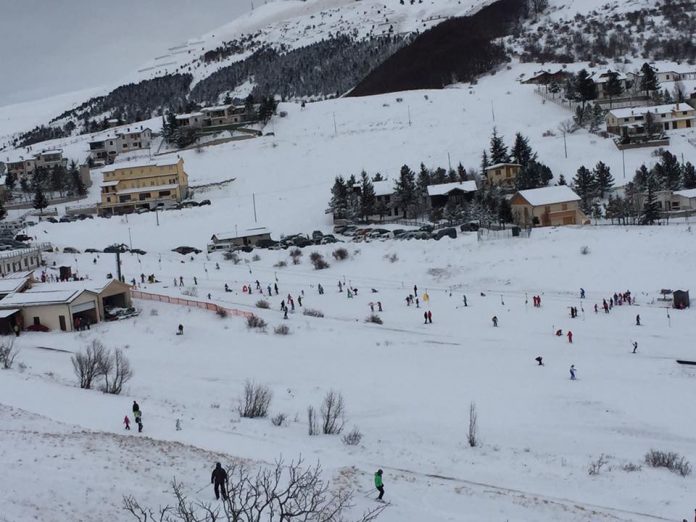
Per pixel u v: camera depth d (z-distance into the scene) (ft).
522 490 104.42
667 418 140.36
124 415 135.33
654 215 328.70
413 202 400.26
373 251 321.93
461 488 102.22
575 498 102.06
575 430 134.92
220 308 232.53
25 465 92.32
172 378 172.76
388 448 123.65
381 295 264.93
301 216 412.36
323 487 98.84
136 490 89.45
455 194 390.42
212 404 150.71
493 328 219.20
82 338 211.00
